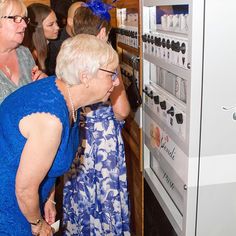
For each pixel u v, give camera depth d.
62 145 1.20
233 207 1.45
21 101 1.17
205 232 1.47
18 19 1.54
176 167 1.51
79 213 2.01
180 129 1.42
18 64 1.68
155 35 1.65
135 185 2.32
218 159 1.37
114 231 2.00
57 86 1.19
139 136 2.06
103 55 1.16
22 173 1.14
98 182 1.91
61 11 3.00
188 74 1.28
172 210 1.65
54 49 2.43
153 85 1.86
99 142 1.84
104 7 1.66
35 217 1.28
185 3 1.25
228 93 1.29
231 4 1.20
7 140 1.19
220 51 1.24
